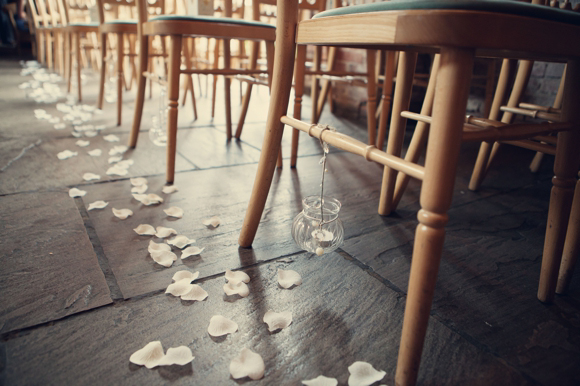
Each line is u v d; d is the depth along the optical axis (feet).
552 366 2.19
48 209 3.50
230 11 5.58
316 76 6.45
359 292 2.67
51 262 2.80
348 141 2.31
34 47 16.71
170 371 2.06
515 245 3.30
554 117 3.45
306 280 2.77
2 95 8.55
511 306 2.61
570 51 2.06
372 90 5.29
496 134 2.12
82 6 8.52
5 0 18.86
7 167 4.35
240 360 2.10
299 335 2.31
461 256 3.13
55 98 8.51
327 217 2.66
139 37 4.87
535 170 5.02
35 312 2.36
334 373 2.09
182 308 2.46
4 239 3.02
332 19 2.32
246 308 2.49
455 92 1.78
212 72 4.22
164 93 6.41
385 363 2.16
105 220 3.38
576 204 2.58
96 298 2.49
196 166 4.72
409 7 1.89
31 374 2.01
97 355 2.13
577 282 2.88
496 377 2.11
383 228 3.48
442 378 2.10
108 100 8.61
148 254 2.95
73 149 5.10
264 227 3.41
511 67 3.98
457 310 2.56
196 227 3.35
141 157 4.94
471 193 4.32
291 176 4.56
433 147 1.84
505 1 1.81
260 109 8.47
